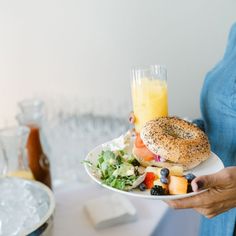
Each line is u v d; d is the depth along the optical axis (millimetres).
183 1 1530
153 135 875
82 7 1671
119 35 1666
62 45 1760
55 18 1723
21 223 879
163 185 759
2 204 982
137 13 1606
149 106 998
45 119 1845
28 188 1020
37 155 1255
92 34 1700
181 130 935
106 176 807
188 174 768
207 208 795
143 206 1301
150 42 1630
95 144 1703
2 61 1867
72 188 1465
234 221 1029
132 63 1688
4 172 1223
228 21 1502
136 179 775
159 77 1013
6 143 1188
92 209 1241
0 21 1796
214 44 1549
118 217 1186
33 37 1784
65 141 1748
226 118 995
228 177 728
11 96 1921
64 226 1197
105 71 1744
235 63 988
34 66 1837
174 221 1358
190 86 1633
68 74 1805
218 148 1038
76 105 1827
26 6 1737
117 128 1729
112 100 1775
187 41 1577
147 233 1139
